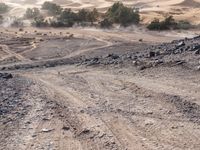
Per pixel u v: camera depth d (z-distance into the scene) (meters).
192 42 23.47
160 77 15.27
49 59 43.69
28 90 15.03
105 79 16.44
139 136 9.07
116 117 10.57
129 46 53.34
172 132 9.19
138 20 83.81
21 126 10.04
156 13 102.19
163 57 19.48
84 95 13.52
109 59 23.77
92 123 10.16
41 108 11.82
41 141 8.93
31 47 56.31
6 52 52.19
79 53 48.81
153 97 12.38
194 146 8.31
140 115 10.61
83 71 19.92
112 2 127.38
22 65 36.12
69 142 8.87
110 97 12.93
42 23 85.81
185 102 11.41
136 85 14.27
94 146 8.59
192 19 88.31
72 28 82.38
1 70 30.77
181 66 16.56
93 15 89.94
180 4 118.19
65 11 90.31
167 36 67.69
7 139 9.09
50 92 14.46
